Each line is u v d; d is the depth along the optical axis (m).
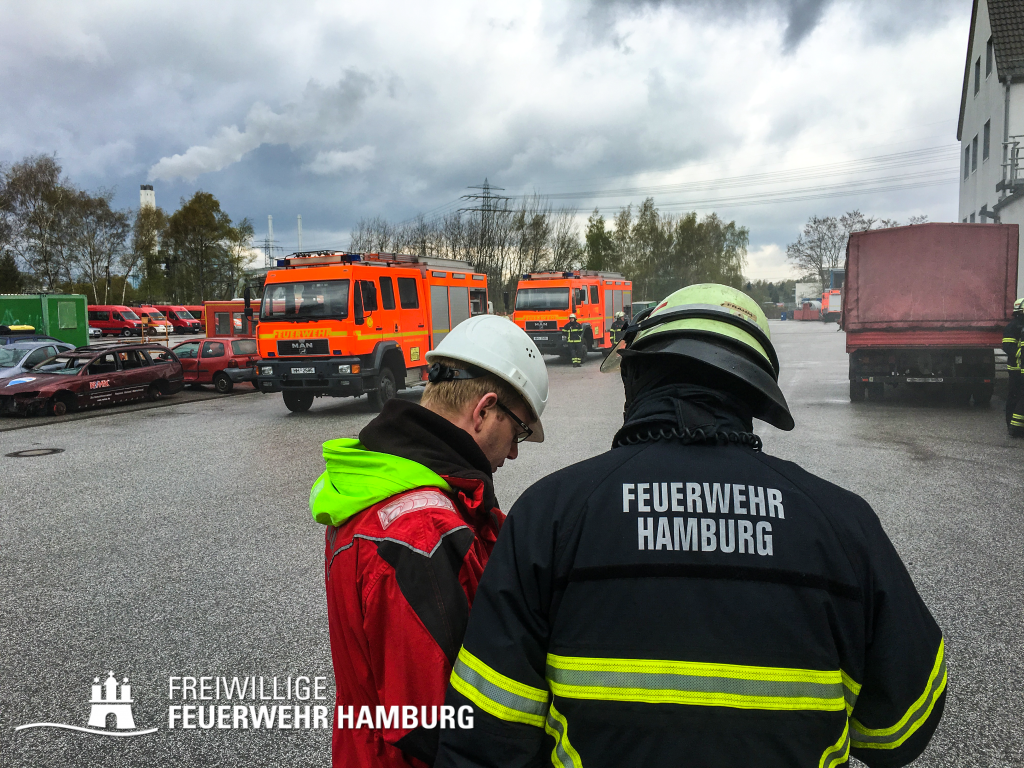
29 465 8.75
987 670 3.30
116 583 4.68
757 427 10.08
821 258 70.88
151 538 5.65
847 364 19.98
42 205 53.59
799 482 1.00
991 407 11.84
